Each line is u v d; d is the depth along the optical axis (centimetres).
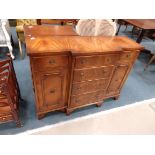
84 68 142
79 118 181
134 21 286
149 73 284
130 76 268
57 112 185
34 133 158
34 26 190
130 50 156
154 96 231
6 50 294
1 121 148
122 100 216
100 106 201
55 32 178
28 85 218
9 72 138
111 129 174
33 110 183
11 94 139
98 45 145
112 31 178
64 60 131
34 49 120
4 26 233
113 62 154
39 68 127
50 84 144
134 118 192
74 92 160
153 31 319
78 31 176
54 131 163
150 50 352
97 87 172
